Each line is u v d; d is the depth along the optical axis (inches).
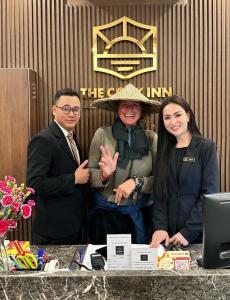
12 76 136.9
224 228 67.4
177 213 104.7
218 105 146.7
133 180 115.1
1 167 138.9
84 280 59.4
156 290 59.2
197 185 104.3
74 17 146.1
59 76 147.6
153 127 140.9
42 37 147.3
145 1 143.3
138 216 119.2
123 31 144.9
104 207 120.0
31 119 139.5
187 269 67.1
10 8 146.9
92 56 146.9
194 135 107.5
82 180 114.3
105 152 114.9
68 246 96.5
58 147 114.8
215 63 145.6
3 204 69.4
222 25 144.9
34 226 120.6
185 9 144.7
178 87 146.5
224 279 59.0
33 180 110.2
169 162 106.7
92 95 147.3
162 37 145.6
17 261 74.8
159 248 87.4
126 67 145.9
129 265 72.5
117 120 124.0
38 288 59.7
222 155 148.3
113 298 59.4
